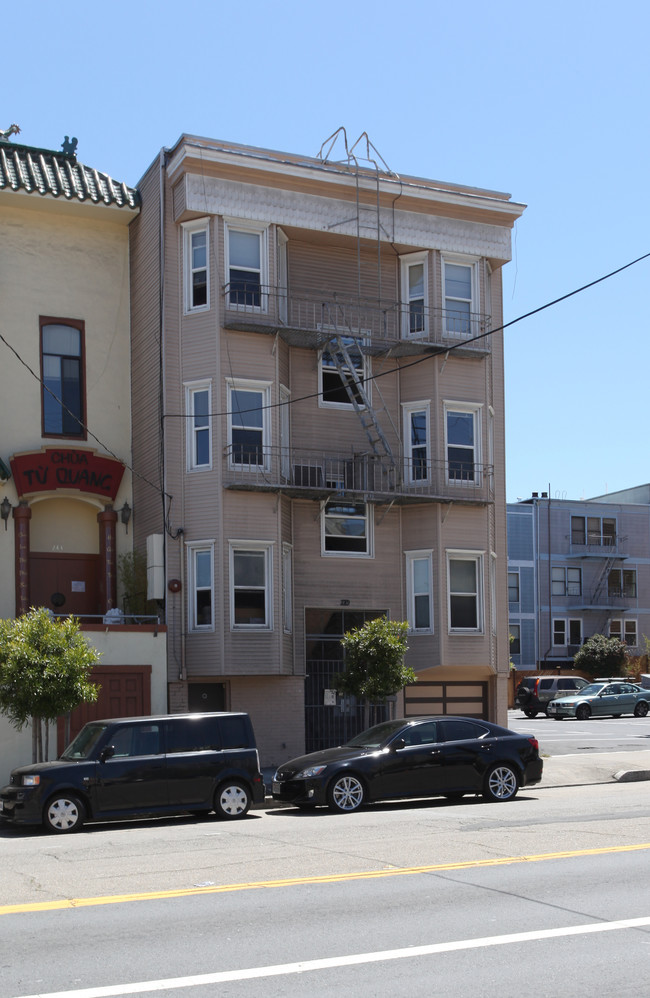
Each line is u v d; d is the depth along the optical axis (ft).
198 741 56.24
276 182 83.25
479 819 50.62
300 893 33.04
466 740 59.77
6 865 39.55
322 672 84.17
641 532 201.16
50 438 82.48
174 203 82.28
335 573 85.15
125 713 71.77
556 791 67.05
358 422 87.61
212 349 80.53
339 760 56.90
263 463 81.15
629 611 197.57
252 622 79.51
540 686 160.04
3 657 59.06
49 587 81.56
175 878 35.91
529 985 23.58
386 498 84.28
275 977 24.14
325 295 86.94
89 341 85.30
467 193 91.40
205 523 79.36
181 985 23.54
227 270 81.46
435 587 85.97
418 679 86.84
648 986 23.50
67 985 23.54
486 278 90.84
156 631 73.61
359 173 86.12
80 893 33.53
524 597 190.39
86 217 86.43
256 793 57.06
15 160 84.02
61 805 52.06
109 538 82.64
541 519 193.88
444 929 28.40
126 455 85.46
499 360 94.22
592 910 30.42
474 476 88.48
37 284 83.87
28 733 67.46
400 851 40.96
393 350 87.25
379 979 24.02
